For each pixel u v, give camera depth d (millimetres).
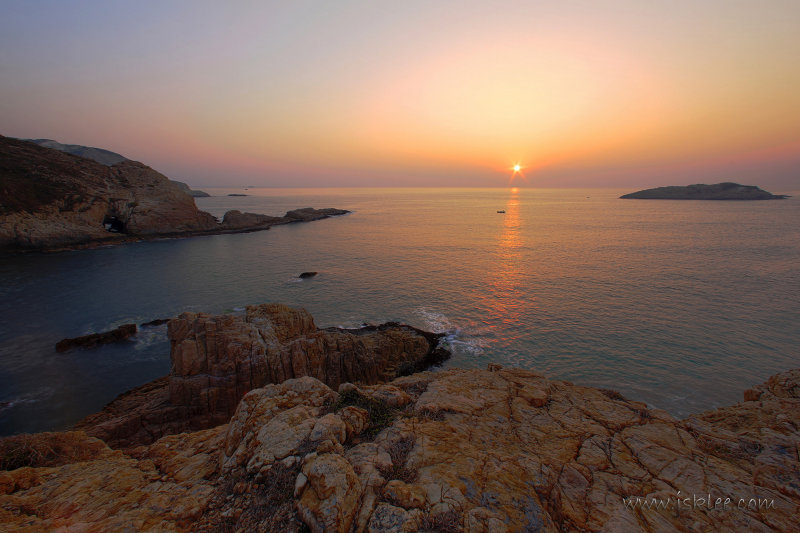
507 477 7289
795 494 7375
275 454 7438
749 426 10586
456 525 5871
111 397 23438
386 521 5871
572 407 11258
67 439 9875
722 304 36500
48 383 24875
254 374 19656
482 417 10242
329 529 5578
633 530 6383
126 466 8086
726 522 6637
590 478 7797
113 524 5941
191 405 18875
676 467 8258
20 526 5828
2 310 37188
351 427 8555
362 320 34938
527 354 27703
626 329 31234
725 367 25094
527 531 5934
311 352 21609
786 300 37312
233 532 5902
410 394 11789
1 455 8797
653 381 23703
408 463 7523
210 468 7895
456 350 28844
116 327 33625
